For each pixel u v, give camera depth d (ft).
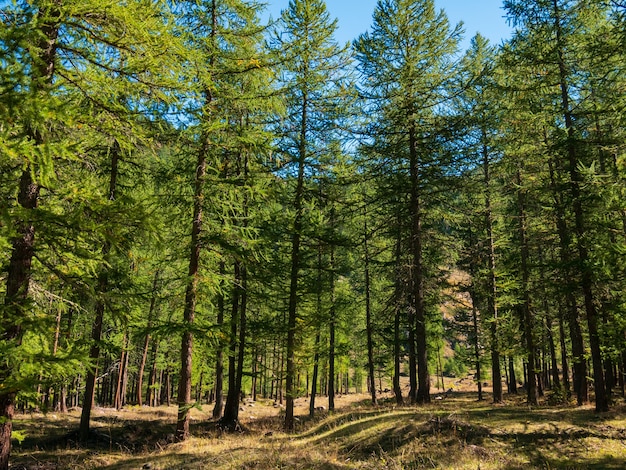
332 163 54.60
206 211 41.63
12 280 20.40
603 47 37.65
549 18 47.34
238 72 39.42
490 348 67.00
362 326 116.78
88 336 44.16
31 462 36.73
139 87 21.16
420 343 54.75
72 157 15.76
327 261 66.95
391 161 59.11
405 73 54.08
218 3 40.86
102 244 19.35
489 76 53.11
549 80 46.85
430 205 59.67
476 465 29.14
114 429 51.67
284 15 50.90
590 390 82.02
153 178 43.27
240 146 38.11
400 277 62.80
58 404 79.97
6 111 14.01
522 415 41.81
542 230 58.29
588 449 31.35
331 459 32.81
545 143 52.70
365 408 67.46
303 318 55.01
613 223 36.88
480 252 68.69
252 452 35.29
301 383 136.46
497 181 68.08
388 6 56.65
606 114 41.57
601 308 44.19
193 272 40.78
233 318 56.24
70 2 17.81
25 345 20.33
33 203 20.74
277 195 44.75
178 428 42.34
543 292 56.85
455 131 54.65
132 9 19.20
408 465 30.91
